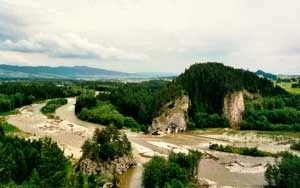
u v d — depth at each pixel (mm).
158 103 176000
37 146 90688
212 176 96125
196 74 196500
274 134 160750
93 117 178000
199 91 189750
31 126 161875
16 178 74562
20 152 78875
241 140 148250
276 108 192875
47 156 82188
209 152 123938
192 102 183875
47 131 151125
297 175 80312
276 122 179125
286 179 81562
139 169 101750
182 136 156125
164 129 164750
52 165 78000
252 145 138250
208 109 185625
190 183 81938
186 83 190125
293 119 178000
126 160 101875
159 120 165750
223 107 184375
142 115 180125
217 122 178875
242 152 122750
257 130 172375
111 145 98938
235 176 96625
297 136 156500
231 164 108938
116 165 97438
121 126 169000
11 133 141750
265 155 120062
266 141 146500
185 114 174625
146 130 165000
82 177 78500
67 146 122438
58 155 85125
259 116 179875
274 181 88250
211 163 109625
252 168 104875
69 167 87375
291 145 135250
